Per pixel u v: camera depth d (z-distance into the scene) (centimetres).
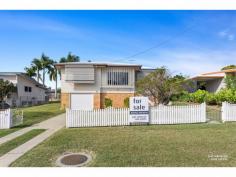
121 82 2180
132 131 1030
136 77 2339
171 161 608
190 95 2528
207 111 1686
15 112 1392
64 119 1521
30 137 944
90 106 2156
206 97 2250
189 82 2506
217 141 807
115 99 2172
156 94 1698
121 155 666
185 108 1256
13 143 844
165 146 752
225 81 2367
